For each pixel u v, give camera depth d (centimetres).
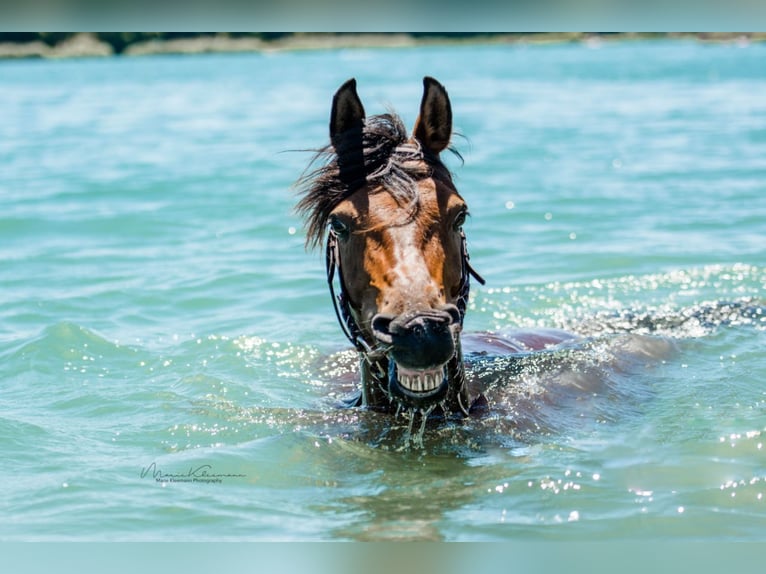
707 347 739
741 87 3130
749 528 438
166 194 1455
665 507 458
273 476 502
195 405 618
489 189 1468
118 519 456
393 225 481
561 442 541
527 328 800
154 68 5141
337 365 709
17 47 5719
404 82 3566
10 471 516
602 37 6775
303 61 5712
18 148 2039
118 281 973
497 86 3494
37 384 675
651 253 1057
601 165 1672
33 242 1156
